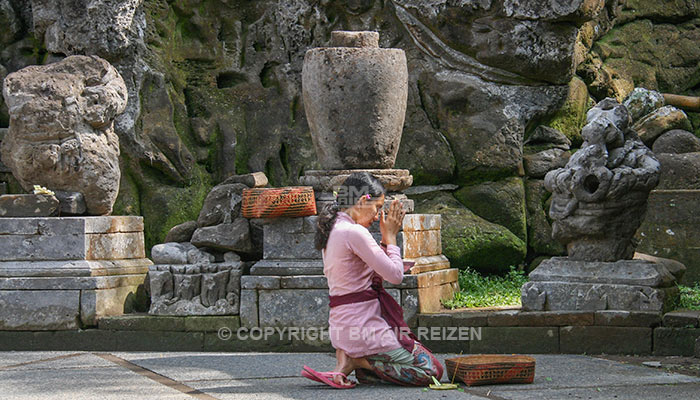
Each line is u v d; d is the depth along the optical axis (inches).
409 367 281.0
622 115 378.9
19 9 578.9
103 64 425.1
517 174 526.3
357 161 408.5
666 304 361.1
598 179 367.2
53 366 343.0
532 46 512.7
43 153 409.1
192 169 541.6
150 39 549.0
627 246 376.5
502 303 423.5
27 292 403.2
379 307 282.2
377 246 275.6
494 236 503.2
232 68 568.7
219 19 570.3
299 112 561.0
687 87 611.5
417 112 537.3
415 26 539.2
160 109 542.3
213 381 301.6
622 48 598.5
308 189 395.2
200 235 413.1
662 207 490.0
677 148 533.3
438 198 528.1
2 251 408.2
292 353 382.9
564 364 330.6
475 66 530.3
